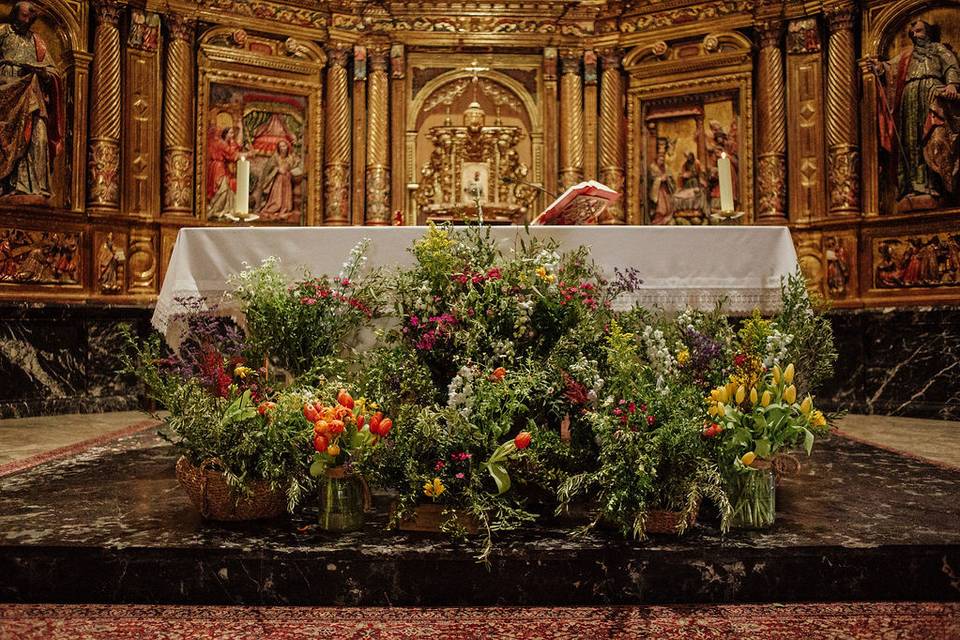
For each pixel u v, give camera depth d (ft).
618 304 12.28
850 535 8.58
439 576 8.09
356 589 8.06
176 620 7.59
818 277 26.08
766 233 12.44
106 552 8.09
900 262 24.41
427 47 29.99
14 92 23.12
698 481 8.61
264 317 11.29
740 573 8.14
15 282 23.18
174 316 12.44
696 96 28.60
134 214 25.49
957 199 23.21
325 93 29.37
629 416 8.75
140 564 8.07
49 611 7.78
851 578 8.14
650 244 12.35
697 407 9.11
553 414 10.05
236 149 27.68
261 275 11.48
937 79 23.43
